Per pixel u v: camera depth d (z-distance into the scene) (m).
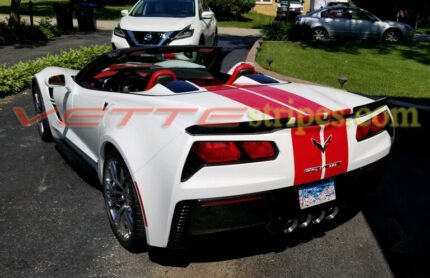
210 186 2.32
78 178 4.07
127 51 3.87
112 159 2.93
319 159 2.55
